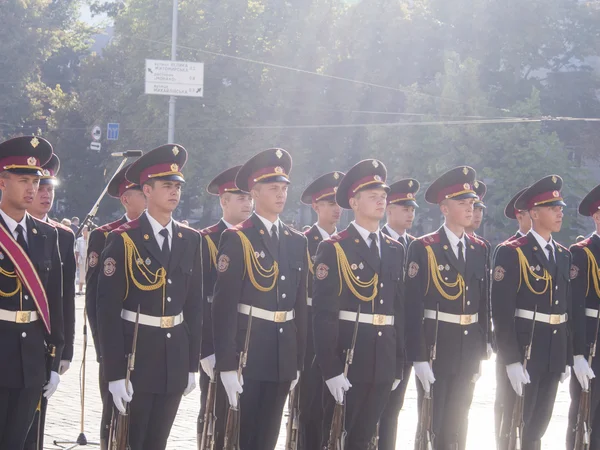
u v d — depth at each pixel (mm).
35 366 6457
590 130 40719
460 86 35656
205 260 8742
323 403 7875
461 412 8172
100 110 45406
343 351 7363
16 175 6434
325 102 40188
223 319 7039
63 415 10062
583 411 8336
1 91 51344
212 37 39750
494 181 35062
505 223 35219
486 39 39312
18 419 6453
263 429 7164
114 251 6773
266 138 38969
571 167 35531
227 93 39281
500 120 32594
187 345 6949
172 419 6902
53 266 6746
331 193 9008
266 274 7195
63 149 50125
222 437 7199
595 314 8680
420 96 36125
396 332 7582
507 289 8328
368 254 7465
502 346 8305
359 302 7379
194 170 39125
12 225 6535
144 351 6723
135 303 6762
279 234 7418
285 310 7254
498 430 8766
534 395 8367
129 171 7035
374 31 39781
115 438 6559
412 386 13023
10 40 51469
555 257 8484
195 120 39094
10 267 6418
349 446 7406
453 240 8281
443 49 39938
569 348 8453
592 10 41469
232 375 6945
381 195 7547
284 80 39844
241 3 39625
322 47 39750
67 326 7551
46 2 54656
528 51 39812
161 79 32750
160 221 6973
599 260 8664
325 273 7406
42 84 53812
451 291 8102
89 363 13797
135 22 41844
